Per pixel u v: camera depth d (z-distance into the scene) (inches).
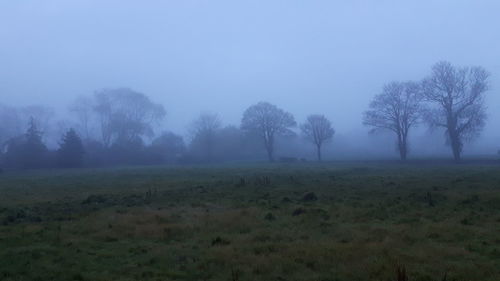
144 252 608.1
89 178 2228.1
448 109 3053.6
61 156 3885.3
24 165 3836.1
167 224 796.6
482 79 3026.6
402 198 1056.2
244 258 556.4
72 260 568.4
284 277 485.7
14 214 952.3
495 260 525.7
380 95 3499.0
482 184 1341.0
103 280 487.2
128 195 1309.1
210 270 515.8
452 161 3100.4
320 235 681.0
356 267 509.4
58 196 1355.8
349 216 830.5
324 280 475.2
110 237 697.0
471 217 785.6
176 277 497.7
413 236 649.0
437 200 1004.6
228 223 788.6
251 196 1173.7
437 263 519.2
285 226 756.0
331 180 1637.6
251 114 4495.6
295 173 2158.0
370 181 1553.9
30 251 613.9
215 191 1328.7
